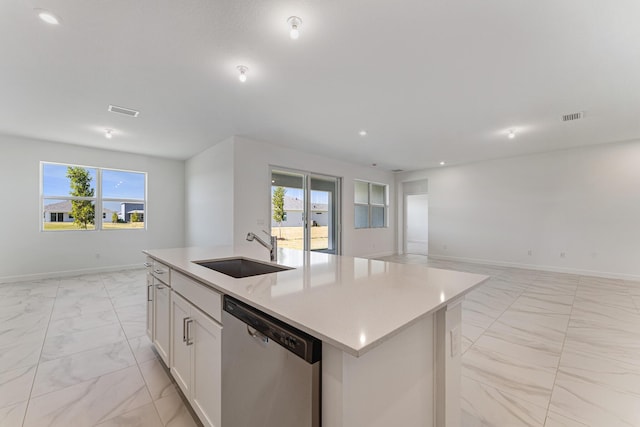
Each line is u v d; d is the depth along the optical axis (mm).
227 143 4863
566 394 1785
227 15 1894
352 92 3061
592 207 5273
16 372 2018
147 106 3420
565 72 2617
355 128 4289
